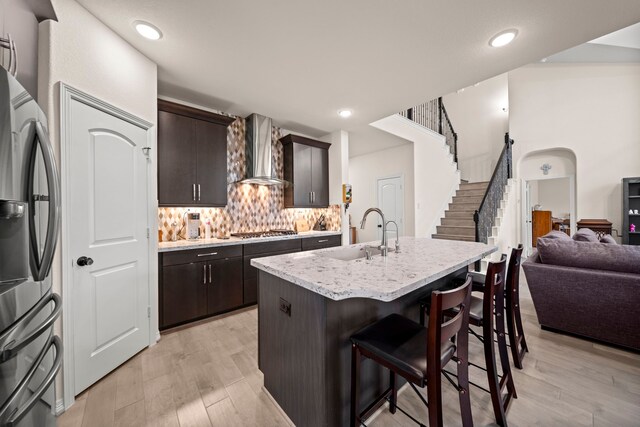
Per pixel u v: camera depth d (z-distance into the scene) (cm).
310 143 426
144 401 163
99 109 186
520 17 183
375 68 248
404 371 106
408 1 169
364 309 147
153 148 235
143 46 214
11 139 91
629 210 469
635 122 479
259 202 398
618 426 141
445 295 98
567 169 545
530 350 218
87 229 175
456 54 227
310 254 203
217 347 229
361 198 655
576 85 528
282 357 155
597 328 224
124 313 204
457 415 150
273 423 147
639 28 448
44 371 104
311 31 197
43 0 147
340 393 133
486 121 707
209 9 174
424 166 562
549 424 143
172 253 259
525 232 584
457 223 579
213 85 280
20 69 141
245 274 316
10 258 92
